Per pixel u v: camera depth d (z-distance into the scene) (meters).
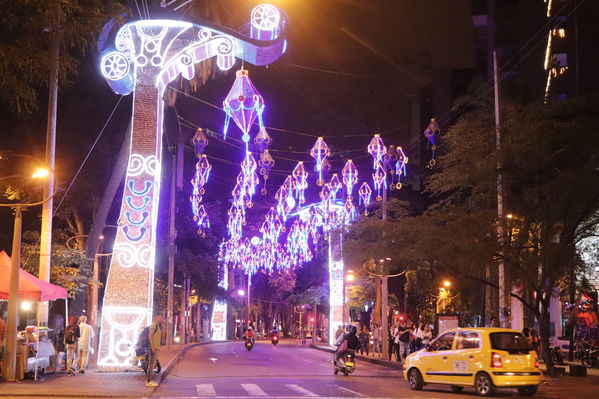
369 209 53.62
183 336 66.25
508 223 25.94
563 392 21.70
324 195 42.09
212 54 27.38
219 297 75.38
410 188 63.91
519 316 37.19
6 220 36.25
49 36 16.05
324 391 21.05
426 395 20.44
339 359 28.33
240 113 23.98
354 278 52.91
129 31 27.27
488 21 72.06
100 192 38.12
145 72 27.16
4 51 15.03
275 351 54.62
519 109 29.28
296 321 123.50
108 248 44.81
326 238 42.12
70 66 16.67
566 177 25.45
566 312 39.34
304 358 43.00
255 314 112.50
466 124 29.03
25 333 22.36
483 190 29.41
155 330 21.53
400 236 29.97
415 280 46.09
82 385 20.67
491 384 19.97
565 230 26.94
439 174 29.00
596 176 25.44
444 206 31.30
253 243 67.56
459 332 21.48
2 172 33.56
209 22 26.98
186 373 28.75
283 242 75.88
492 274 32.00
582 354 35.00
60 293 23.67
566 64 53.88
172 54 27.28
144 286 26.28
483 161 26.83
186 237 64.12
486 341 20.41
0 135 33.88
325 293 74.25
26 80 16.16
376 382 24.97
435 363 21.62
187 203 60.72
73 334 24.75
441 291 46.47
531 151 25.81
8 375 21.19
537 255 25.91
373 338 46.72
